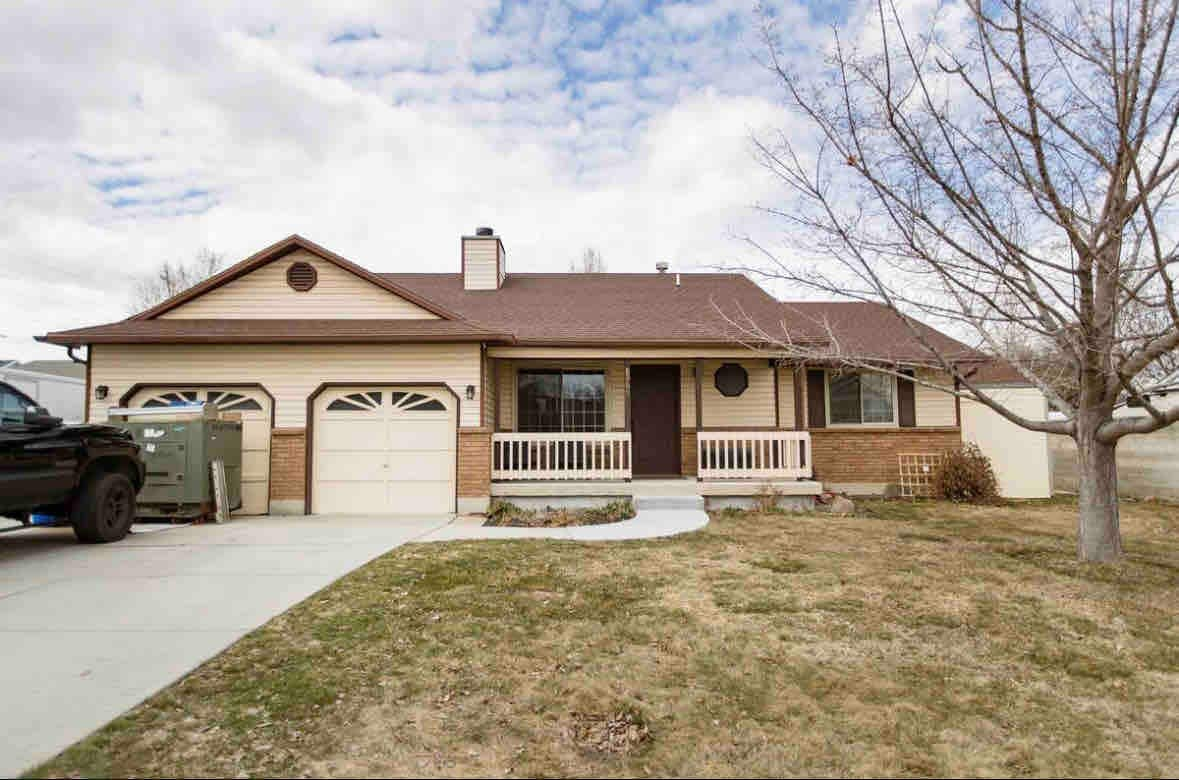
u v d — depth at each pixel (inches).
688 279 642.8
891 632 179.5
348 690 138.8
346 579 232.7
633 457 518.9
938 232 233.8
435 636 173.6
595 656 160.2
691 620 188.9
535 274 659.4
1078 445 272.7
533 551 285.1
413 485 412.2
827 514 413.1
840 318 580.1
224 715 126.1
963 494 486.3
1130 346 252.1
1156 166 199.3
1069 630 182.2
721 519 390.3
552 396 520.1
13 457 261.0
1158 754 114.6
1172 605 205.8
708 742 117.3
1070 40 212.8
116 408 374.3
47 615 188.4
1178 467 490.3
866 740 118.4
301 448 409.1
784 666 154.9
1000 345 284.2
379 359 415.8
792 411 525.3
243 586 222.8
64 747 111.2
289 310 432.1
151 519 378.6
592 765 108.9
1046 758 112.5
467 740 117.6
